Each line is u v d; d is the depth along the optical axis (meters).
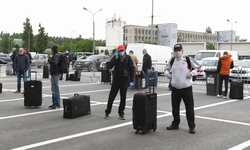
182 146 8.42
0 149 7.96
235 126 10.88
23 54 17.91
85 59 42.34
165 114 12.62
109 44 89.94
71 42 111.25
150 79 20.20
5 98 16.11
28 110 12.98
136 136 9.30
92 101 15.58
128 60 11.47
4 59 56.72
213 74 18.58
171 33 83.31
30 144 8.40
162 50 34.44
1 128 10.04
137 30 124.38
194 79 28.75
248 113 13.25
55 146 8.26
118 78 11.47
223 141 8.98
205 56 40.16
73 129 10.01
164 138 9.15
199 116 12.47
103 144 8.48
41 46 88.19
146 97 9.44
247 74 27.75
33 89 13.52
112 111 13.02
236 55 41.72
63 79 27.16
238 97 17.41
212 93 18.67
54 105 13.46
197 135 9.56
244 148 8.38
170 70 10.02
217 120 11.77
